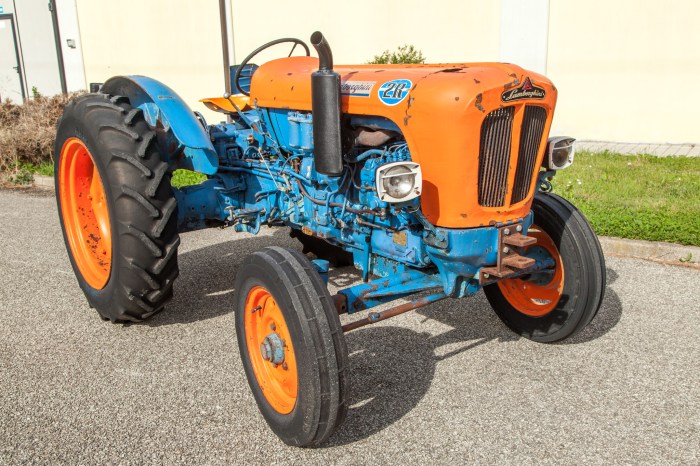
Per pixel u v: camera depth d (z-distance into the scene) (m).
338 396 2.72
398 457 2.88
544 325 3.85
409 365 3.69
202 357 3.84
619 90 9.95
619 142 10.16
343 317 4.39
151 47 13.88
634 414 3.17
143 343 4.03
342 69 3.85
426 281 3.34
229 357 3.84
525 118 3.10
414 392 3.40
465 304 4.58
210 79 13.32
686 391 3.37
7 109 10.46
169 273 3.95
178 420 3.19
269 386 3.11
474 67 3.22
